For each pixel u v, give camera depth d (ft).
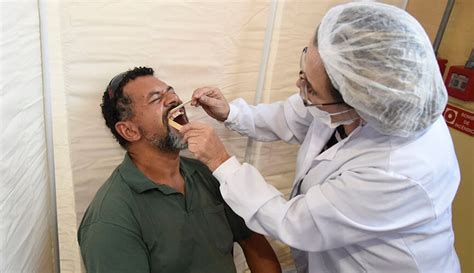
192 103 4.03
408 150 2.89
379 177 2.79
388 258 3.18
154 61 4.01
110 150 4.17
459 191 5.60
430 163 2.87
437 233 3.20
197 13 3.99
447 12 4.98
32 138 3.32
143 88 3.57
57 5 3.35
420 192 2.81
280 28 4.47
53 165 3.88
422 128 2.83
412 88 2.60
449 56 5.41
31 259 3.48
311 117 4.22
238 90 4.68
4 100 2.59
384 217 2.88
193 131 3.33
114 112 3.62
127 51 3.83
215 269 3.84
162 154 3.70
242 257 5.75
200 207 3.92
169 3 3.82
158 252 3.50
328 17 2.93
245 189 3.24
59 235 4.28
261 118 4.39
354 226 2.94
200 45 4.17
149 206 3.54
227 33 4.25
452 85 5.24
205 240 3.80
